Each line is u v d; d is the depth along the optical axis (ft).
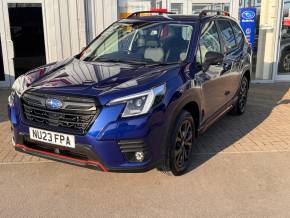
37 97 12.02
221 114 17.84
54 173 13.87
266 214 11.35
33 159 15.03
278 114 22.16
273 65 31.53
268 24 30.86
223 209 11.59
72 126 11.52
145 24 16.55
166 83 12.25
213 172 14.07
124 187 12.86
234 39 19.69
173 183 13.15
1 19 27.86
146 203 11.87
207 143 17.10
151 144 11.53
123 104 11.24
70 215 11.17
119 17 30.09
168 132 12.16
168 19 16.48
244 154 15.84
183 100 12.77
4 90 28.14
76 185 12.99
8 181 13.23
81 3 28.37
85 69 13.76
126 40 16.19
